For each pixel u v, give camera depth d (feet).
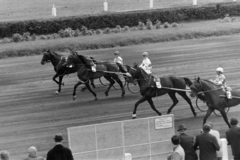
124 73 65.57
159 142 42.45
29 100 67.21
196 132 51.52
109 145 40.96
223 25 116.78
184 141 36.78
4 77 82.23
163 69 83.10
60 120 57.26
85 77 65.16
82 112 60.29
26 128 54.75
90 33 114.73
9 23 113.91
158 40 107.86
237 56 90.79
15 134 52.80
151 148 42.37
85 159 40.37
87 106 63.05
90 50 101.65
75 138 39.78
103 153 40.86
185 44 103.65
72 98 67.62
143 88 55.42
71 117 58.34
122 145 41.42
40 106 63.82
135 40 106.52
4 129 54.65
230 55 91.76
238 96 51.62
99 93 69.92
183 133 37.35
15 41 109.91
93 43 103.91
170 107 57.72
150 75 55.88
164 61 89.20
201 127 53.21
